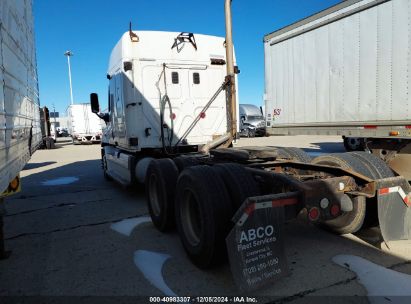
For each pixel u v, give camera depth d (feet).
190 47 22.03
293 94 26.66
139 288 10.18
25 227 16.97
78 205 21.31
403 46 18.10
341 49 22.03
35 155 63.16
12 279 11.07
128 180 22.40
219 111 23.11
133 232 15.39
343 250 12.22
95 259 12.48
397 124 18.67
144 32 20.95
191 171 11.22
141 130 20.95
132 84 20.65
